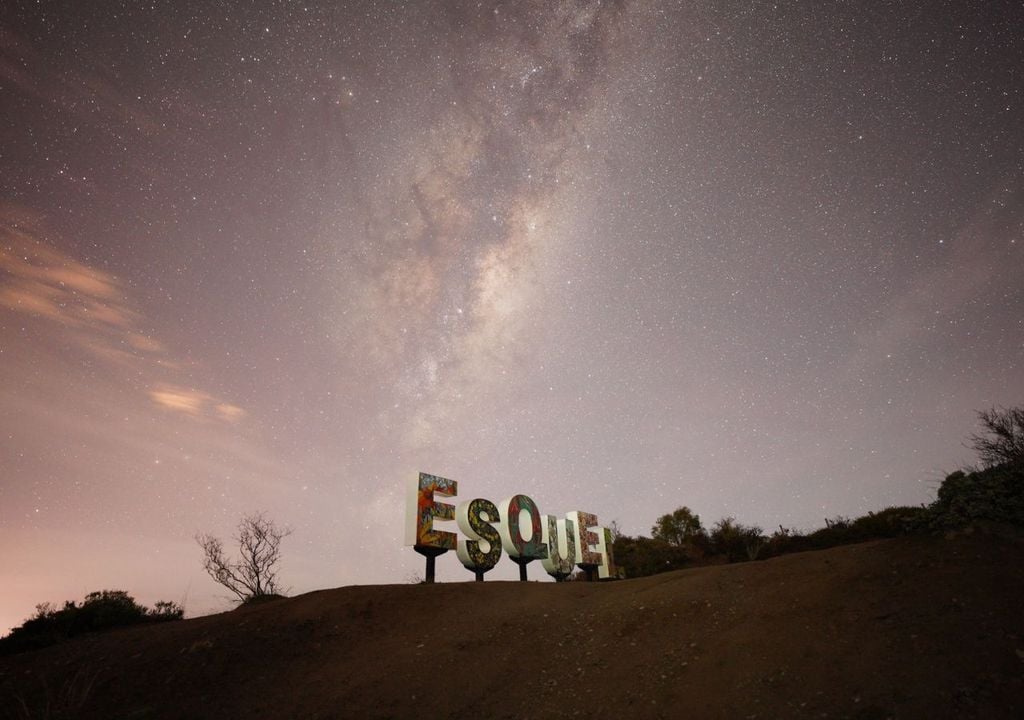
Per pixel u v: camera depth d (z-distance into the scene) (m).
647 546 31.78
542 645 11.14
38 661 13.27
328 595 15.59
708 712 7.19
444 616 13.58
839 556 10.79
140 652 12.90
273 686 10.78
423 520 19.41
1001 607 7.21
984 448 11.30
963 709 5.84
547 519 23.64
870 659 7.08
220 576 22.50
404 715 9.12
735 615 9.79
